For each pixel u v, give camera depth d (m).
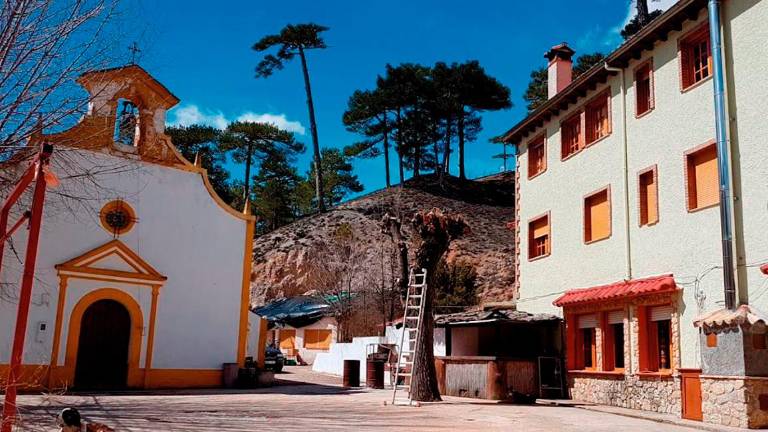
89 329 21.03
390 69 71.19
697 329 15.06
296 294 57.09
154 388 21.67
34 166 8.43
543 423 12.91
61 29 11.09
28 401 16.08
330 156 81.38
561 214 21.42
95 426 7.29
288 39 71.00
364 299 45.75
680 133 16.41
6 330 19.27
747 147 14.28
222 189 68.62
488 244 56.09
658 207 16.92
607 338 18.38
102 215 21.55
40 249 20.19
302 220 68.44
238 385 23.28
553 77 24.84
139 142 22.88
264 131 72.19
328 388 23.88
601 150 19.55
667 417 14.48
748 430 12.05
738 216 14.29
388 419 13.28
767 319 13.19
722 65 15.02
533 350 21.88
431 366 18.08
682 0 15.85
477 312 23.38
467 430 11.54
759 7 14.37
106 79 15.53
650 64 17.77
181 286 22.95
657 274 16.70
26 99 10.96
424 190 71.31
